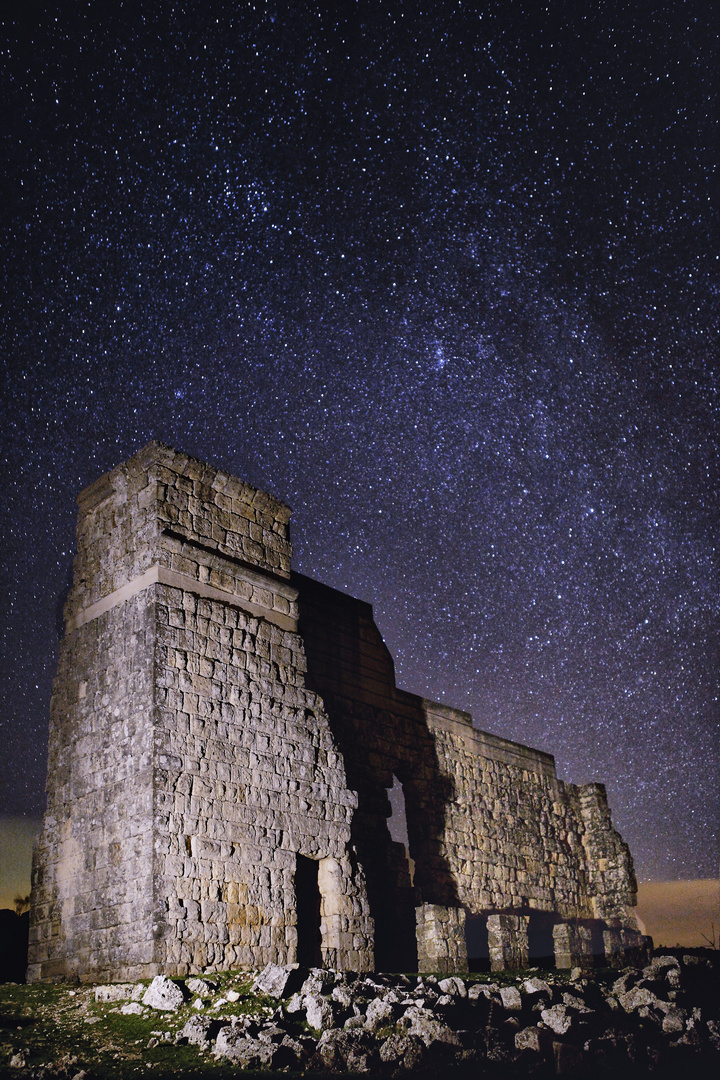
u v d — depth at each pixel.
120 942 16.22
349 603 26.17
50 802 18.77
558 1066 12.79
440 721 28.50
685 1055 13.92
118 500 19.97
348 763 24.14
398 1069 12.22
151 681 17.56
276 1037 12.86
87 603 19.73
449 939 21.89
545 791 32.50
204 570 19.28
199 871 16.80
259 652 19.64
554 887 30.95
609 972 19.92
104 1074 11.63
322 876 19.41
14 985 16.62
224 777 17.89
